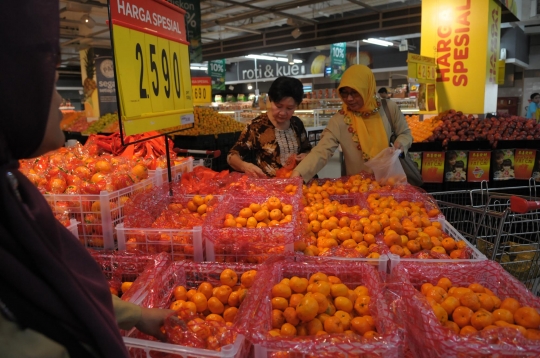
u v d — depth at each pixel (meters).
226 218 1.89
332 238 1.87
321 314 1.28
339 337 1.06
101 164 2.26
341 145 3.11
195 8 6.81
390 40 13.99
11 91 0.62
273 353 1.07
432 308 1.15
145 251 1.77
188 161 2.95
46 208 0.76
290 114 3.15
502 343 1.01
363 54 16.19
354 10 10.46
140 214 1.87
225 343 1.14
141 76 1.66
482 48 5.41
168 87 1.88
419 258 1.71
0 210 0.66
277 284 1.36
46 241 0.71
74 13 9.02
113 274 1.60
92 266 0.86
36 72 0.64
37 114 0.65
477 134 4.48
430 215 2.21
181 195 2.23
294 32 10.35
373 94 2.99
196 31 6.86
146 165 2.58
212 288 1.46
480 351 1.00
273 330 1.20
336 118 3.11
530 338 1.11
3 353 0.63
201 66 15.98
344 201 2.54
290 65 18.47
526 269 2.38
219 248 1.72
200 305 1.40
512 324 1.18
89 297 0.75
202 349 1.08
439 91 5.80
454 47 5.60
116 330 0.79
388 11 9.34
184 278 1.56
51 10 0.67
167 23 1.88
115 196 1.98
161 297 1.42
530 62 14.77
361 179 2.80
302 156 3.10
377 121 3.07
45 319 0.66
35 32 0.64
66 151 2.84
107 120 8.18
